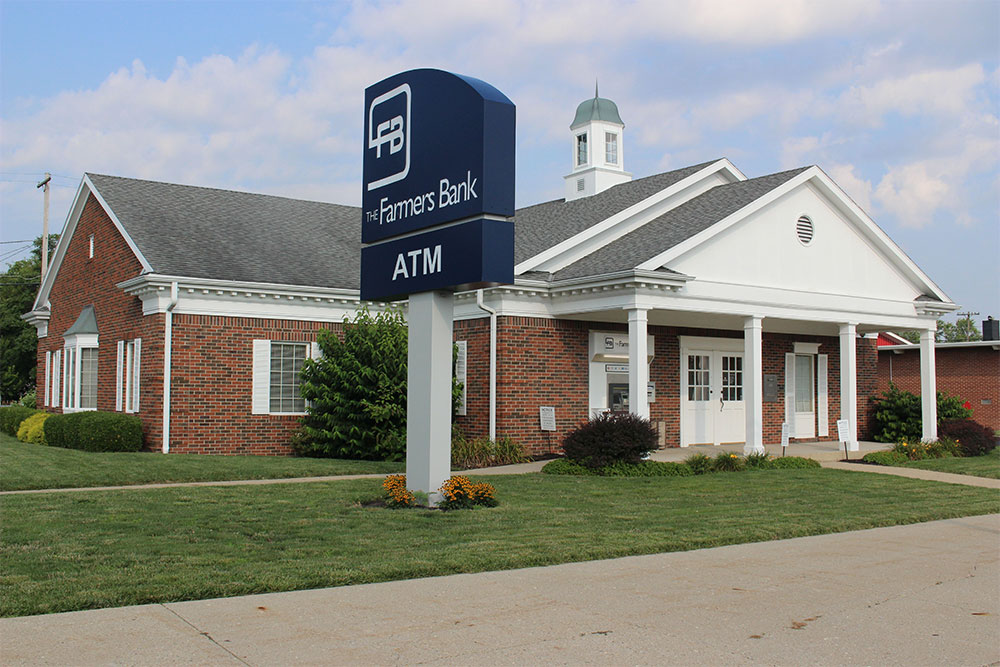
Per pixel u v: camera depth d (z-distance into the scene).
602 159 26.56
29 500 12.59
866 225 22.55
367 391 19.64
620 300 18.88
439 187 11.82
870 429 26.78
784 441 20.11
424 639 6.38
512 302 20.00
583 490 14.69
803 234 21.67
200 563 8.52
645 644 6.41
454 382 20.50
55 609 6.89
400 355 20.08
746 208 20.22
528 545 9.77
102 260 23.69
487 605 7.36
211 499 12.80
